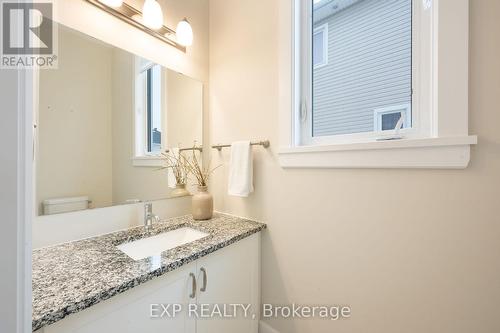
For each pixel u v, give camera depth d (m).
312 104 1.26
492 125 0.73
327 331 1.14
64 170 1.00
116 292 0.66
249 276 1.28
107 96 1.13
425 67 0.92
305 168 1.19
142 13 1.24
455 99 0.77
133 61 1.23
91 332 0.64
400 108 1.00
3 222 0.37
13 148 0.37
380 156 0.93
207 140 1.66
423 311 0.87
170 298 0.85
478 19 0.74
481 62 0.74
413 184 0.88
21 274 0.37
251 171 1.35
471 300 0.78
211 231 1.20
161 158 1.38
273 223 1.33
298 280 1.23
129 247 1.06
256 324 1.35
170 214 1.45
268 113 1.34
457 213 0.79
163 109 1.39
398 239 0.92
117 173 1.18
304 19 1.27
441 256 0.83
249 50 1.42
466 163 0.75
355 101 1.13
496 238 0.73
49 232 0.96
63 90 0.99
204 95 1.64
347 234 1.06
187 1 1.51
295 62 1.24
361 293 1.03
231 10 1.52
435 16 0.83
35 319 0.51
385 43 1.04
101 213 1.12
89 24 1.06
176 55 1.45
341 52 1.17
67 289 0.64
